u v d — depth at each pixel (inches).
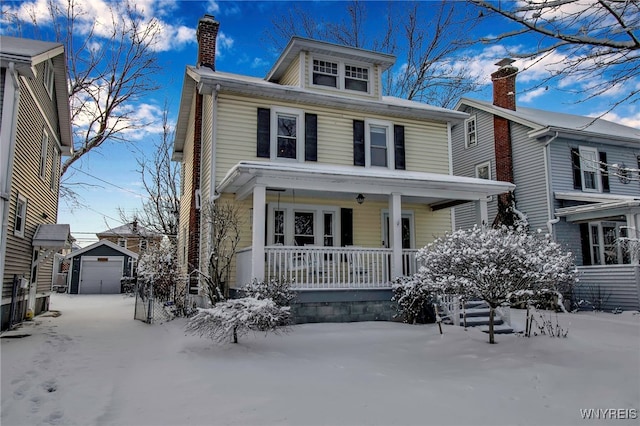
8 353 285.7
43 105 486.3
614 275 560.7
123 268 1123.9
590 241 650.8
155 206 999.0
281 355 275.1
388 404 183.8
